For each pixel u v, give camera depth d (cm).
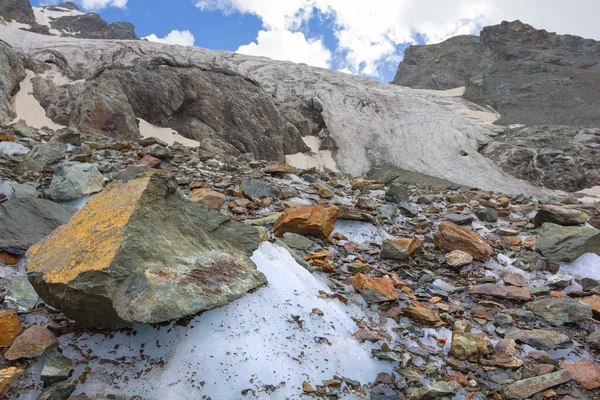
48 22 18662
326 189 1059
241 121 8906
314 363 413
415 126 11525
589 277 708
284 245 655
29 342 369
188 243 471
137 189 458
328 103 12231
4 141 1123
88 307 377
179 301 390
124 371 367
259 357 396
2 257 504
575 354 501
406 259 738
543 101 12988
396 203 1079
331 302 531
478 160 9769
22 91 8431
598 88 13138
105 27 19825
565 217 899
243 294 458
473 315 577
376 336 471
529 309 603
